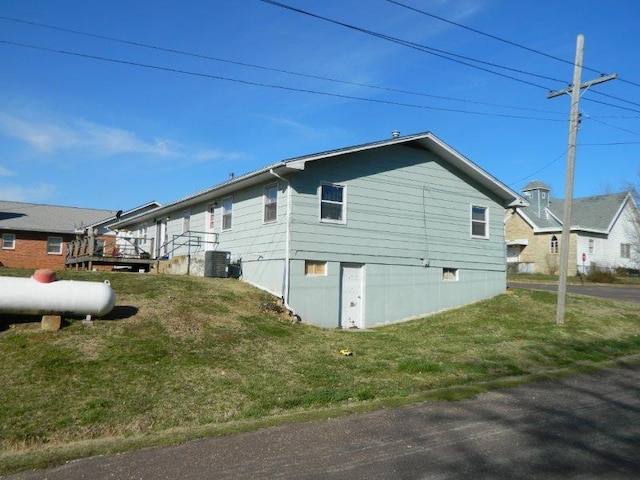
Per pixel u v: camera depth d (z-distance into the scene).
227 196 19.34
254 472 5.46
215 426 7.00
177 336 10.52
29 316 10.34
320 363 10.26
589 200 45.69
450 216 19.38
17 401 7.22
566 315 16.80
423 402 8.12
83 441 6.45
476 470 5.49
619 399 8.45
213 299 13.69
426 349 12.06
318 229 15.88
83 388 7.79
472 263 20.02
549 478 5.29
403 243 17.86
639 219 43.06
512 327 15.44
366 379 9.37
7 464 5.68
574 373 10.27
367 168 17.11
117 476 5.39
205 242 20.39
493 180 20.08
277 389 8.53
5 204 38.66
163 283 14.66
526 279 36.69
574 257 39.38
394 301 17.45
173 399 7.77
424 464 5.66
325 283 15.89
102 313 10.49
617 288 30.03
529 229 42.69
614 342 13.61
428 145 18.48
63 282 10.38
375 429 6.85
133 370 8.64
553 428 6.92
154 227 27.58
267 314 13.72
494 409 7.79
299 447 6.18
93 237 19.83
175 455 5.95
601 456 5.92
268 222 16.31
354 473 5.41
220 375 8.94
